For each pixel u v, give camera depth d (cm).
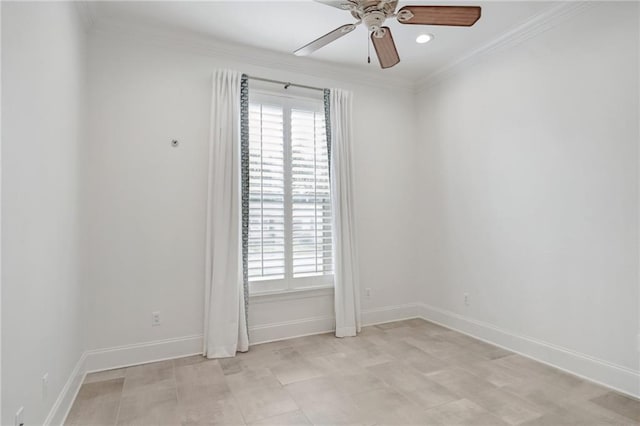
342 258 376
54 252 200
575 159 273
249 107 350
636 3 238
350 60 376
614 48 250
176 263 315
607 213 254
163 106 315
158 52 316
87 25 283
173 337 312
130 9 280
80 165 265
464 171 376
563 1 273
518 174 318
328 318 384
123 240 297
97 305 288
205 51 334
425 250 430
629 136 242
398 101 437
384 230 423
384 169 425
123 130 300
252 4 275
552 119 290
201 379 270
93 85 291
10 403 142
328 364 297
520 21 303
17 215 150
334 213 376
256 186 349
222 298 317
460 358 308
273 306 358
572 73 276
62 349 216
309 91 382
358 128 410
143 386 259
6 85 140
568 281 278
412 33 323
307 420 214
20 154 153
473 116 365
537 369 283
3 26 137
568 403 231
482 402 233
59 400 208
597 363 259
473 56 360
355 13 203
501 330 334
